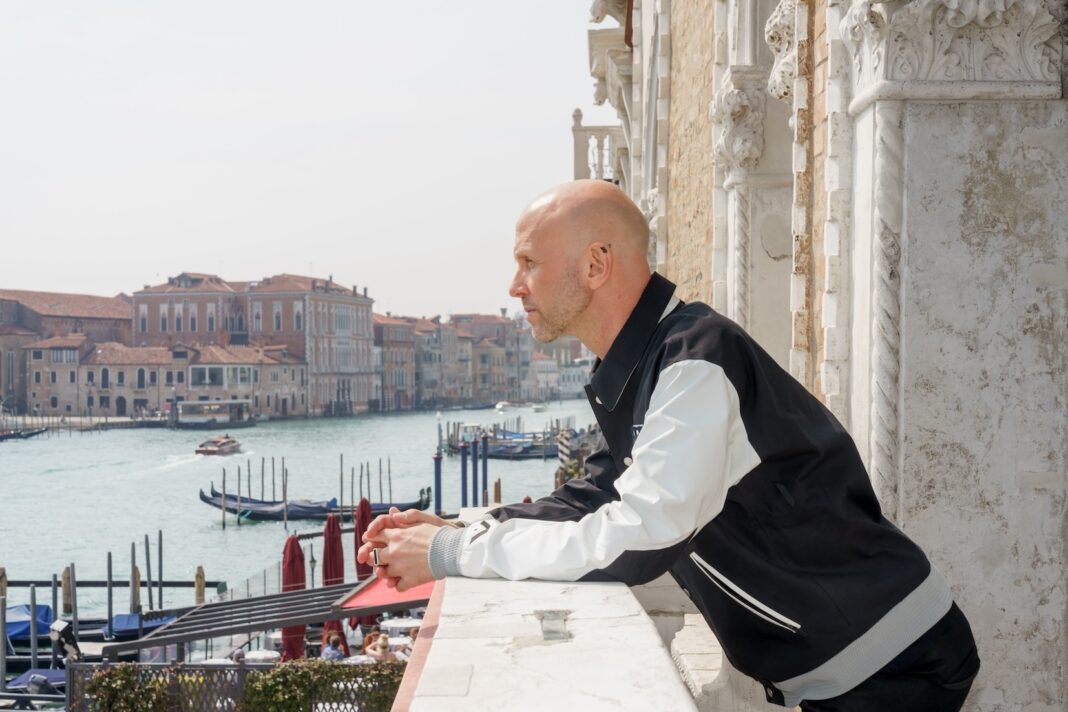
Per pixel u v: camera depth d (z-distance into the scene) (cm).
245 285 16288
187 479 8825
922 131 278
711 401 169
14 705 2114
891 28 272
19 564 5116
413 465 9706
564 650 133
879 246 281
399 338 18275
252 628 1564
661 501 164
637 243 193
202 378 14488
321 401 16050
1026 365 278
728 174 581
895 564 180
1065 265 278
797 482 177
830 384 314
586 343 199
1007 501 278
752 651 191
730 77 556
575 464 4250
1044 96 275
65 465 9962
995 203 279
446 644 137
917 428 279
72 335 15000
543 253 191
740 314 572
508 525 183
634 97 1209
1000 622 278
